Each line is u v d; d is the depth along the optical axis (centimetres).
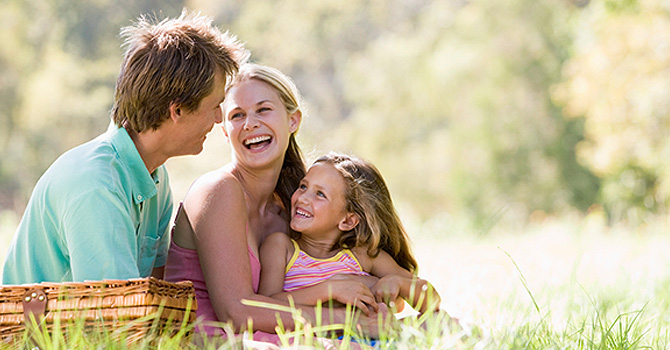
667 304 487
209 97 369
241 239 375
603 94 1989
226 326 336
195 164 3338
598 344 369
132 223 346
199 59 362
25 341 293
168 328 304
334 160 432
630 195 2233
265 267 404
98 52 4312
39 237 350
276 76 416
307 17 5469
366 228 423
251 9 5431
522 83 3506
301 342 330
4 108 3700
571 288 493
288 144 438
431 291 397
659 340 397
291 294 380
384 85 4141
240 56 387
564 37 3331
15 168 3634
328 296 373
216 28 386
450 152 3709
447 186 3850
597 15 2042
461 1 4288
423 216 3938
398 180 3997
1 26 3806
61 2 4175
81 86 3950
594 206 2869
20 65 3803
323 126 5072
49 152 3703
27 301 299
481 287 546
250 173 414
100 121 3866
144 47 362
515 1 3525
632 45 1892
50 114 3709
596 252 976
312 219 416
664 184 1964
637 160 2092
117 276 326
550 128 3428
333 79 5425
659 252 859
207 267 371
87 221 330
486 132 3556
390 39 4600
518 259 919
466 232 1911
